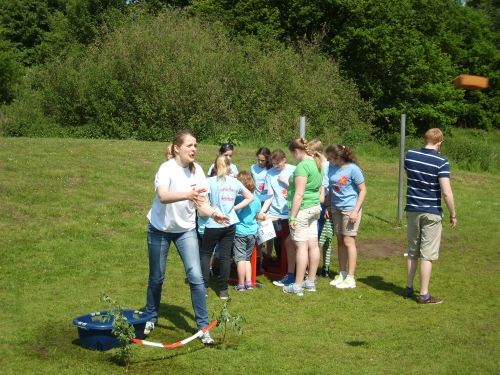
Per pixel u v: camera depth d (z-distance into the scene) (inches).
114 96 979.3
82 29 1584.6
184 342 201.2
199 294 208.8
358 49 1275.8
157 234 208.7
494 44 1834.4
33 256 321.7
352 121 1122.0
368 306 263.3
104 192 471.5
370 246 407.2
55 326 222.4
